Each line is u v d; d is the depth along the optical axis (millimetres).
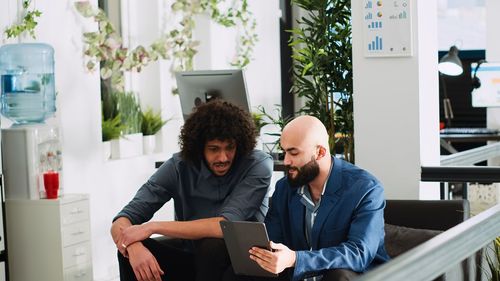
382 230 3338
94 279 5605
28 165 4414
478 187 7160
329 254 3104
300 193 3404
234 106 3795
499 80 8297
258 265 3156
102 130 5859
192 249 3854
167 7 6457
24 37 5008
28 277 4477
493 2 8219
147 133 6328
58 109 5070
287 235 3482
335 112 5570
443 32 9195
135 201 3875
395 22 4301
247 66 7598
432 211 3707
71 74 5379
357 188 3301
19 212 4453
